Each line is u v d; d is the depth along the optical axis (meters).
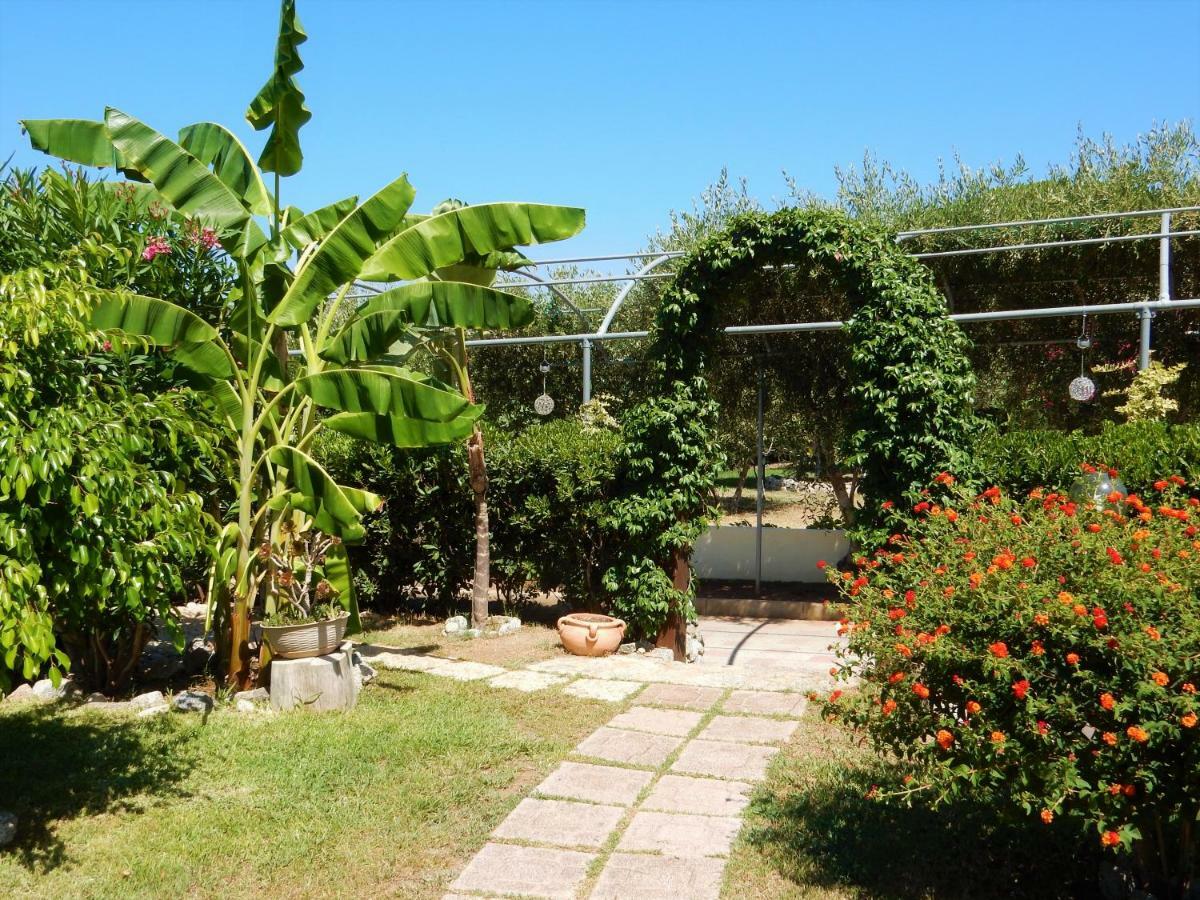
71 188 5.93
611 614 8.73
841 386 12.90
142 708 5.90
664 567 8.55
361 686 6.47
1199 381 12.53
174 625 4.44
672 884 3.65
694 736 5.48
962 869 3.69
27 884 3.60
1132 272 12.30
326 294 6.18
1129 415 9.96
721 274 8.35
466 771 4.88
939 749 3.19
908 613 3.41
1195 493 7.38
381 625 9.10
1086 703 2.95
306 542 6.60
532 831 4.16
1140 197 12.02
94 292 4.18
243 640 6.21
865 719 3.48
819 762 4.96
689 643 9.00
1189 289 12.34
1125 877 3.45
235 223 6.10
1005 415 11.27
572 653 7.75
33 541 3.78
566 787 4.68
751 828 4.17
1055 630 2.93
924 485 7.55
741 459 14.98
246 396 6.13
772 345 13.24
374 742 5.27
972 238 12.37
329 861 3.86
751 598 12.30
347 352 6.36
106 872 3.72
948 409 7.61
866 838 3.97
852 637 3.60
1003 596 3.09
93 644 6.17
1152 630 2.82
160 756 4.98
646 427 8.47
